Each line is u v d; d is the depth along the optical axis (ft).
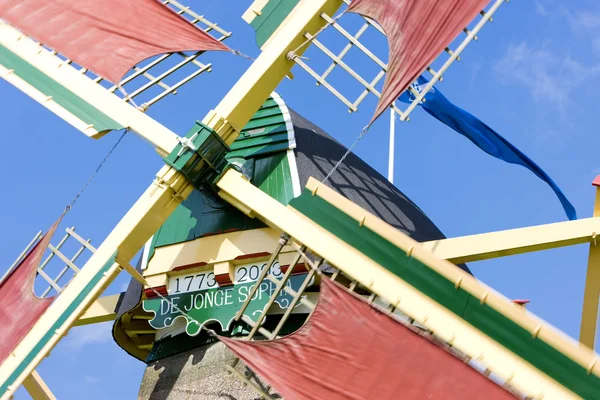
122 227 48.85
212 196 52.75
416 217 56.95
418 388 42.37
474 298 42.93
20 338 49.70
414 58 47.55
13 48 55.62
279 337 45.11
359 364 43.34
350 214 45.75
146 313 53.88
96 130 51.24
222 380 50.03
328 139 57.62
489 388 41.65
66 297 49.03
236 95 49.85
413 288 43.75
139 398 52.44
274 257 46.57
